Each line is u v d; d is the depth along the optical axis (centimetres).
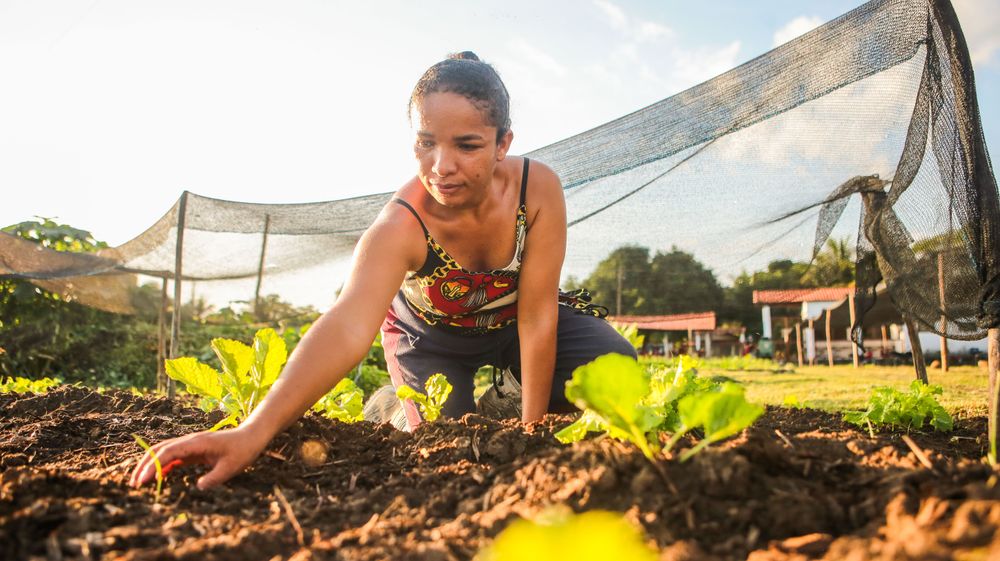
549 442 213
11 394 373
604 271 512
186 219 536
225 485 191
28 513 152
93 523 157
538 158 418
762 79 371
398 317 355
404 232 263
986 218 309
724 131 381
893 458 175
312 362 214
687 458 159
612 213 441
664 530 138
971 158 312
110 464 226
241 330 1074
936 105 329
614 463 159
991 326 306
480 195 247
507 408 372
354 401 329
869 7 343
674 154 395
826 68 357
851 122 369
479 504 163
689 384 262
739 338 2316
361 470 208
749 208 427
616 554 95
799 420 372
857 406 500
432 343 345
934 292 358
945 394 573
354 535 149
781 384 779
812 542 130
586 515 143
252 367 248
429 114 231
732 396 153
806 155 389
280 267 601
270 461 209
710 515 143
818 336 2286
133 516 165
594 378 156
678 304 529
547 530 97
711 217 440
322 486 196
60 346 929
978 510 119
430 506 167
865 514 142
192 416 327
